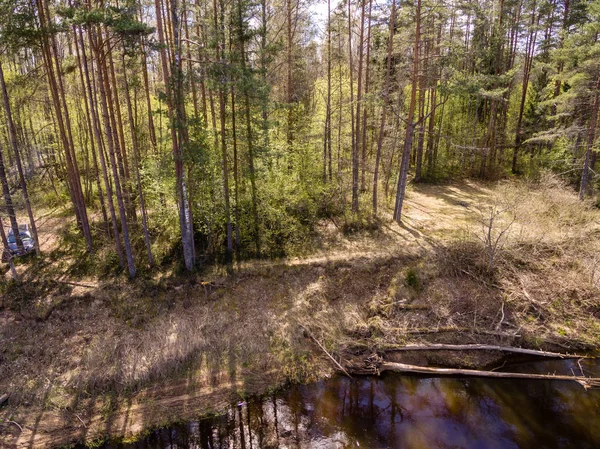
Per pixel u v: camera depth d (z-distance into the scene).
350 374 13.16
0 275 15.47
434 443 10.48
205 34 14.83
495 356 13.77
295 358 13.66
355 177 19.84
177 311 14.82
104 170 14.20
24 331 13.67
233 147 16.17
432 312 15.14
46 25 13.20
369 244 17.94
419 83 22.02
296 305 15.34
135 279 15.54
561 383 12.55
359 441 10.63
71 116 19.59
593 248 16.73
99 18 10.80
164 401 12.07
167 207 17.42
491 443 10.41
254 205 17.31
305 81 23.89
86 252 16.70
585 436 10.57
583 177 20.45
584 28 18.80
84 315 14.34
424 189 26.03
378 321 14.80
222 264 16.67
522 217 18.05
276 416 11.55
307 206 19.83
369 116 22.41
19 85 15.34
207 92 21.02
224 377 12.92
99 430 11.14
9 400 11.82
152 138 17.97
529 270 16.39
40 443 10.77
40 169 23.34
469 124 30.33
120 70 16.97
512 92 34.09
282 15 21.27
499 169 28.70
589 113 22.05
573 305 15.27
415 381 12.84
